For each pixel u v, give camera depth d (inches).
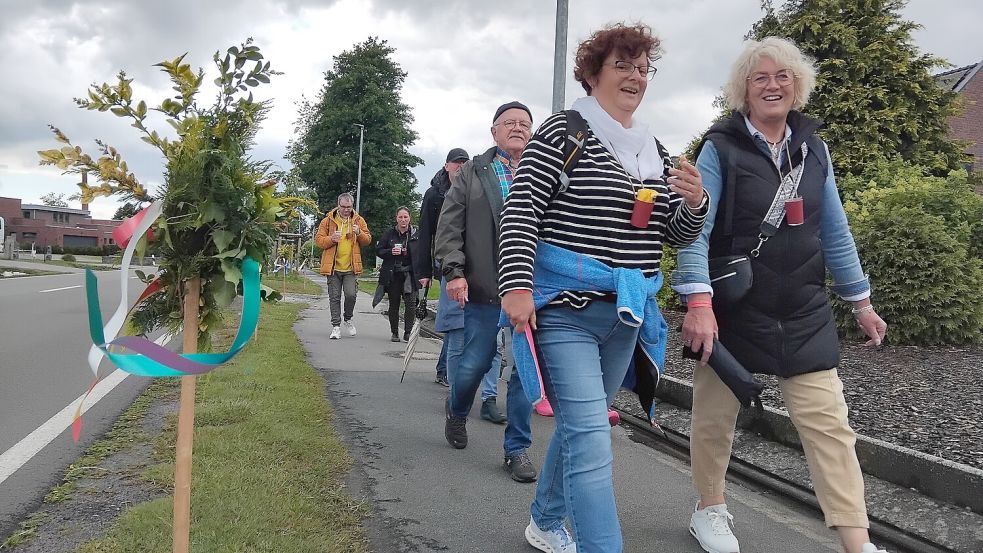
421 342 370.6
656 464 168.2
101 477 132.3
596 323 89.2
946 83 534.3
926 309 283.9
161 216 75.1
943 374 226.7
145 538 101.7
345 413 197.8
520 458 149.4
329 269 361.4
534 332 90.7
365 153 2017.7
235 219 78.4
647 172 93.0
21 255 2348.7
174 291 82.3
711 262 107.3
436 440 176.2
